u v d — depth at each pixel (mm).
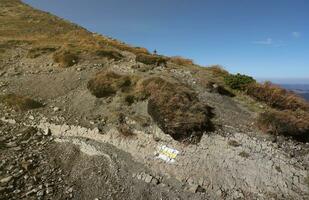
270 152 10547
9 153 11398
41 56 25391
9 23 41281
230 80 17453
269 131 11734
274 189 9031
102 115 14047
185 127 11320
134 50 28438
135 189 9555
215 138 11250
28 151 11805
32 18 46656
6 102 16344
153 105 12742
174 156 10695
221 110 13695
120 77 16906
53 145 12484
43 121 14258
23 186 9414
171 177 9930
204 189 9289
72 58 22812
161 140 11500
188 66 23188
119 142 11977
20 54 26656
